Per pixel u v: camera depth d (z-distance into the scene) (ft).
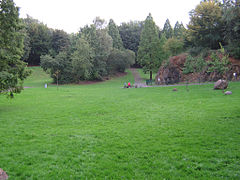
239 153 25.85
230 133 33.68
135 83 190.70
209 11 141.08
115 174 22.35
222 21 136.15
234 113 45.16
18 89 66.03
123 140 33.53
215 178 20.61
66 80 212.84
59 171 23.30
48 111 62.44
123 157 26.76
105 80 236.63
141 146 30.50
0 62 61.16
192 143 30.60
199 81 120.88
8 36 61.26
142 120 47.16
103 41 230.07
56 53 298.56
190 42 181.47
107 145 31.45
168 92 94.84
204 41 152.35
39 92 118.52
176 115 49.44
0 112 62.49
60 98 92.63
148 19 205.67
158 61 202.49
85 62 198.29
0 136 37.60
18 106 73.36
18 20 63.77
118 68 276.82
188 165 23.75
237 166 22.79
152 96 85.66
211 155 25.96
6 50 62.75
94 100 83.20
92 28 229.86
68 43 257.34
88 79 232.53
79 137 36.04
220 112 47.52
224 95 69.82
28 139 35.78
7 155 28.32
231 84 95.30
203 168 22.93
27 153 28.94
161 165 24.11
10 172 23.29
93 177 21.98
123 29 363.56
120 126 42.73
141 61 213.05
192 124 40.73
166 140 32.65
